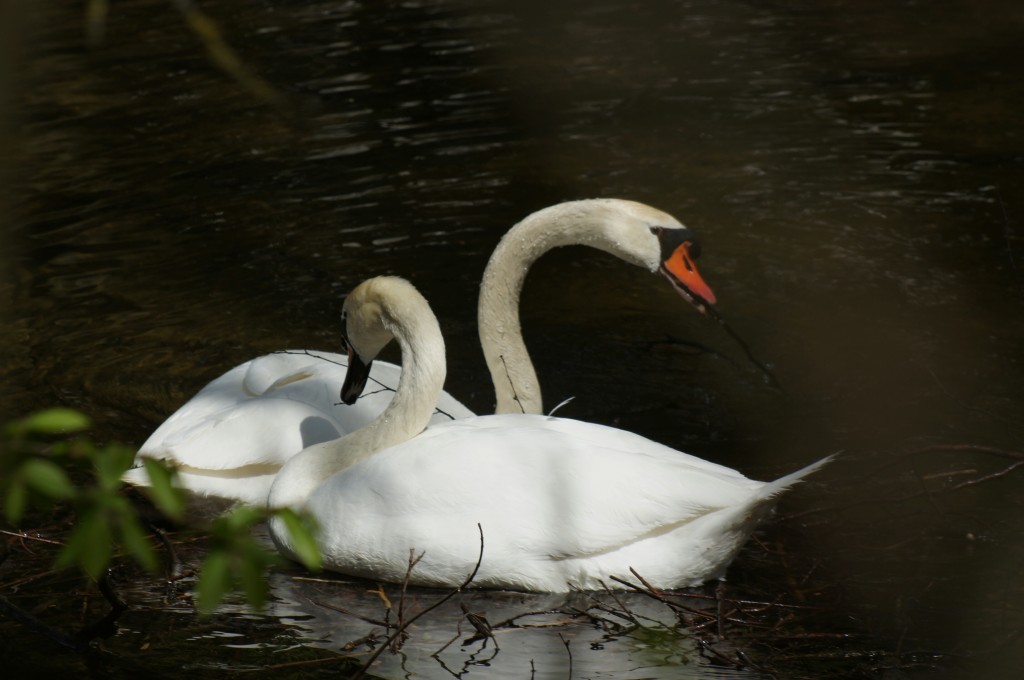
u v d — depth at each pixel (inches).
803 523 364.2
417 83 829.2
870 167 671.8
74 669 290.5
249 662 292.0
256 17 999.0
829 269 557.9
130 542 147.0
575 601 319.6
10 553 348.2
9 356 491.5
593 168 682.8
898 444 414.3
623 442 331.9
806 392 457.1
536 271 586.6
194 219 624.4
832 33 936.9
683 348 498.9
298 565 348.5
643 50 904.9
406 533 324.8
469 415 408.5
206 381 473.1
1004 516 361.1
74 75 847.1
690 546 319.0
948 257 561.6
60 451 156.3
